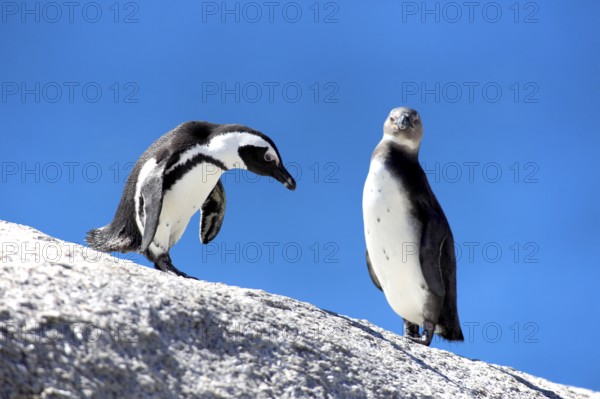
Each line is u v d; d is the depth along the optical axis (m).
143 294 10.52
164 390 9.07
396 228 15.38
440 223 15.35
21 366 8.46
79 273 10.70
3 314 9.03
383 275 15.84
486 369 14.16
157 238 15.45
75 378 8.63
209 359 9.95
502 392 13.09
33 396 8.21
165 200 15.44
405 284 15.57
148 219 14.63
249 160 15.77
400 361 12.55
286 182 15.78
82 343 9.10
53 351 8.81
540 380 15.14
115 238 15.85
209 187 15.90
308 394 10.18
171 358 9.61
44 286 9.95
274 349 10.77
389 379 11.55
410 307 15.77
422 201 15.49
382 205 15.40
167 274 12.16
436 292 15.12
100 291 10.25
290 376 10.34
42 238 12.60
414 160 15.92
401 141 15.81
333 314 13.77
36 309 9.34
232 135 15.77
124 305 10.07
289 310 12.64
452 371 13.30
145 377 9.08
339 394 10.55
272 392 9.88
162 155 15.44
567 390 14.85
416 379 12.01
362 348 12.31
